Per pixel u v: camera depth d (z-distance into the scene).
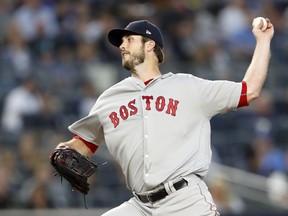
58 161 20.44
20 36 48.09
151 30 20.34
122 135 19.69
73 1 51.38
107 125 19.97
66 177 20.72
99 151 40.00
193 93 19.66
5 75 45.41
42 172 36.59
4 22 49.62
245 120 46.50
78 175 20.48
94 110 20.27
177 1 53.28
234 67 51.81
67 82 45.44
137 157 19.52
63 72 46.16
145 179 19.25
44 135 40.28
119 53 48.53
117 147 19.83
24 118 42.19
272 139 46.22
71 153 20.47
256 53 19.83
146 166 19.28
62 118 42.72
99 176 39.47
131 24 20.44
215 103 19.59
